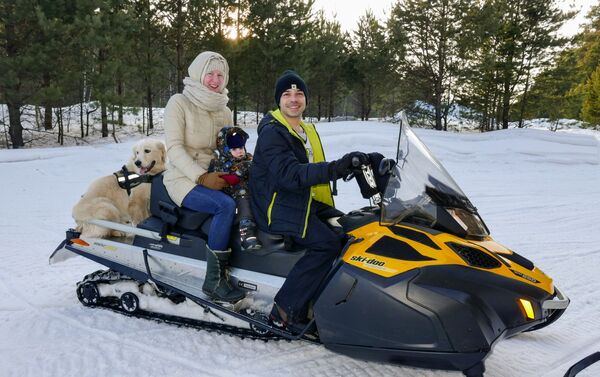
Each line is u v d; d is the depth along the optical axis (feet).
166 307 10.34
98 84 49.32
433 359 7.14
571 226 19.27
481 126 77.61
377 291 7.32
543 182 31.45
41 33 46.47
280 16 61.98
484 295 6.89
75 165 35.99
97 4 47.52
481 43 65.10
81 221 11.32
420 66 69.97
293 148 8.40
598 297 11.92
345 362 8.75
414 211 7.87
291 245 8.67
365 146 44.96
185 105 10.19
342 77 82.28
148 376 8.13
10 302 11.37
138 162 11.41
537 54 71.46
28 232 17.90
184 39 59.52
